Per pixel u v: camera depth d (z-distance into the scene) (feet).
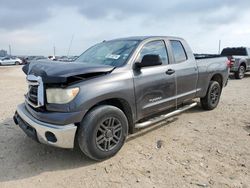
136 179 11.09
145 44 15.39
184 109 18.52
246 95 29.78
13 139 15.49
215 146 14.39
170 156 13.20
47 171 11.90
